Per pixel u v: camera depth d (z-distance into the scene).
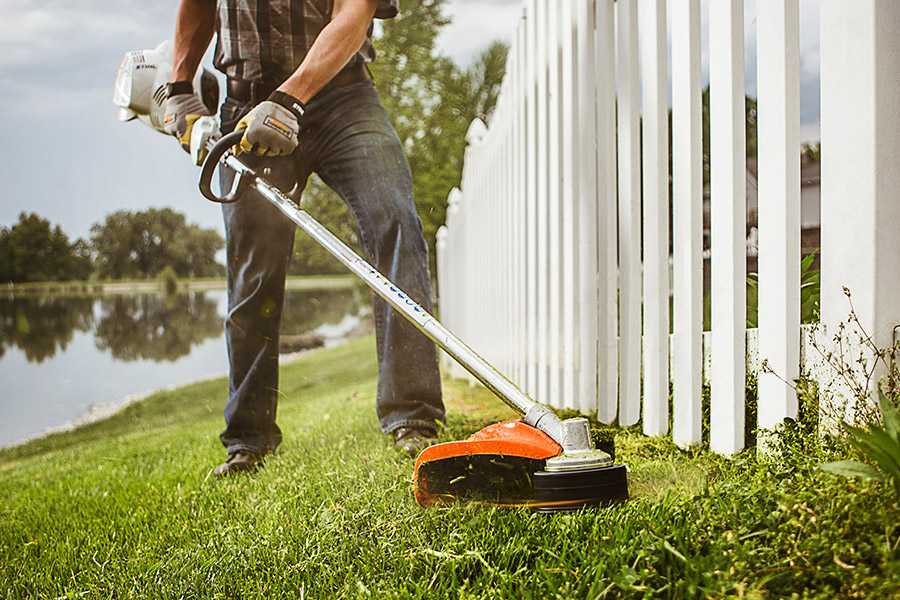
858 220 1.89
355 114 3.10
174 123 3.22
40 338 24.03
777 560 1.41
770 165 2.07
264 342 3.24
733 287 2.23
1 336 23.67
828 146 1.93
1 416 16.03
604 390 3.21
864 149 1.87
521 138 4.54
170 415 13.18
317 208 19.55
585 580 1.45
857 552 1.35
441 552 1.65
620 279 2.99
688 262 2.43
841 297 1.93
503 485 1.91
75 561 2.37
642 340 3.00
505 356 5.32
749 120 3.69
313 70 2.72
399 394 3.01
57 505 3.50
